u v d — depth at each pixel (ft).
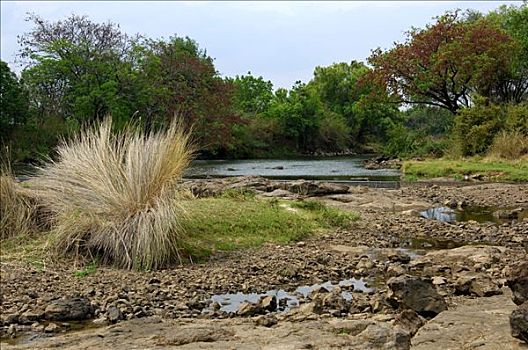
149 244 27.45
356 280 26.27
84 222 29.12
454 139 104.42
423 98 122.01
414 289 19.88
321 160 148.05
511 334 15.21
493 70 113.29
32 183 33.63
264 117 203.31
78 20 135.23
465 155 99.25
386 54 119.55
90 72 130.82
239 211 36.65
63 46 129.90
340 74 245.45
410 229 38.34
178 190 31.96
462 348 14.89
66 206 30.40
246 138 181.47
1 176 33.30
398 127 128.67
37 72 131.54
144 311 21.65
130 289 24.29
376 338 16.06
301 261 29.12
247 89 244.83
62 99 135.23
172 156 30.60
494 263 28.22
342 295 23.49
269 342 16.40
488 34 112.47
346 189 56.70
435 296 19.69
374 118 226.99
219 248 30.53
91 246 28.66
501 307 19.52
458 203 50.39
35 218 32.35
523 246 33.04
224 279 25.91
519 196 54.19
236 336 17.40
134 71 135.54
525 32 120.78
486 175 73.46
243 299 23.53
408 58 116.26
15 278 25.50
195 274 26.55
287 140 203.31
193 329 18.15
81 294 23.59
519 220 42.73
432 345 15.29
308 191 55.88
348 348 15.52
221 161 145.79
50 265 27.50
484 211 47.44
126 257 27.50
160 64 142.10
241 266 27.91
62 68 129.49
